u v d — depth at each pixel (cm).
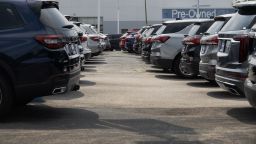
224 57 889
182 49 1372
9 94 779
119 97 1055
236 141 665
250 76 741
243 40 844
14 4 798
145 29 2591
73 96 1065
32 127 753
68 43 823
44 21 796
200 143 655
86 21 6662
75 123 782
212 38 1083
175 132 718
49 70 779
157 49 1523
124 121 798
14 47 775
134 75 1591
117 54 3203
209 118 822
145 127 752
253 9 888
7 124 774
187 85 1291
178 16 6644
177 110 896
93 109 907
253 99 723
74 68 843
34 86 778
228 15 1109
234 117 829
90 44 2178
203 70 1121
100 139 675
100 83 1324
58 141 664
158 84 1315
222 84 901
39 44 778
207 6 6556
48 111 887
